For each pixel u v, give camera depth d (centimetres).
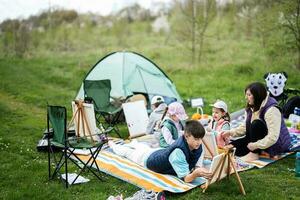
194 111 951
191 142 512
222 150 621
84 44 2242
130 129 755
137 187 520
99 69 962
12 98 1115
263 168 589
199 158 537
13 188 521
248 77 1314
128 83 920
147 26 2856
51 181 545
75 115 610
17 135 773
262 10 1520
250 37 1880
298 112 769
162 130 605
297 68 1310
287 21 1300
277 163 611
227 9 2280
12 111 970
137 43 2231
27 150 674
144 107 787
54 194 502
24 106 1038
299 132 729
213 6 1645
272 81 860
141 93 926
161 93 941
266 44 1504
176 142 526
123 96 888
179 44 1959
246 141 622
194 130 505
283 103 867
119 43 2261
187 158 523
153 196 460
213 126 664
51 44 2173
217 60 1571
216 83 1257
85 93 875
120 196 470
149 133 738
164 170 544
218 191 504
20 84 1281
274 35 1430
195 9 1602
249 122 614
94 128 593
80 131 611
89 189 519
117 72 934
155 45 2062
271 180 544
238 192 500
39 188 517
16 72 1460
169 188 502
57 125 523
